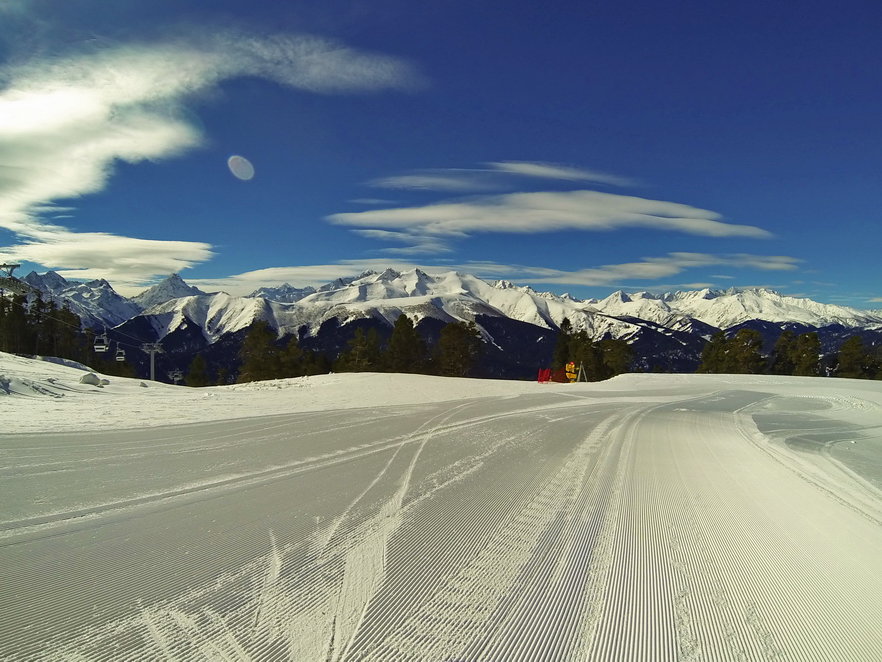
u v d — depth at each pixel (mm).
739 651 3314
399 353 69688
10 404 12055
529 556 4629
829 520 6227
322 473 7125
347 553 4445
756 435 13445
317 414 13164
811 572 4609
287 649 3018
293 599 3605
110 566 3967
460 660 3021
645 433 12672
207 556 4230
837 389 30750
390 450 8930
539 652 3164
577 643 3295
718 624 3639
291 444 9023
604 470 8266
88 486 5953
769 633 3553
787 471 8992
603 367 76062
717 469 8828
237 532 4789
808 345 73812
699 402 22438
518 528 5340
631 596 3982
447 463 8141
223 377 88875
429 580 4031
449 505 5977
